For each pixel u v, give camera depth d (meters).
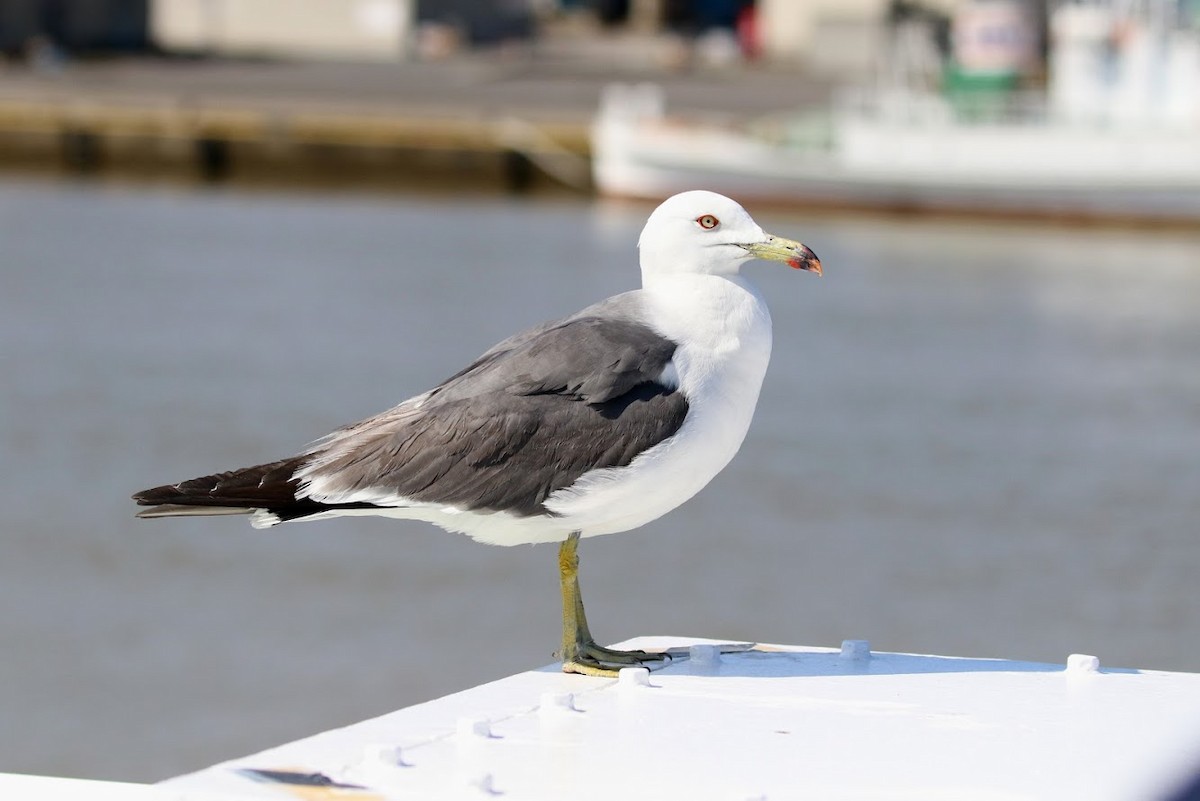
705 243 5.38
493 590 14.97
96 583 15.05
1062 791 3.40
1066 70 44.03
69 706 12.34
